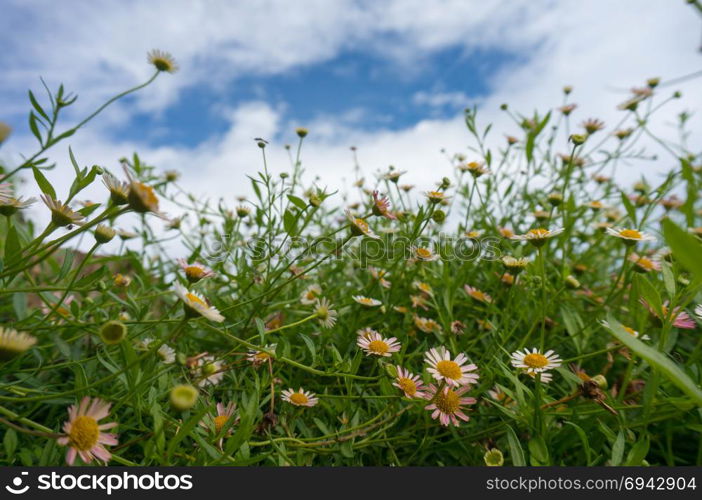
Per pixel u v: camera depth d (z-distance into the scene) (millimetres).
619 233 221
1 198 149
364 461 181
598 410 171
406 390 171
